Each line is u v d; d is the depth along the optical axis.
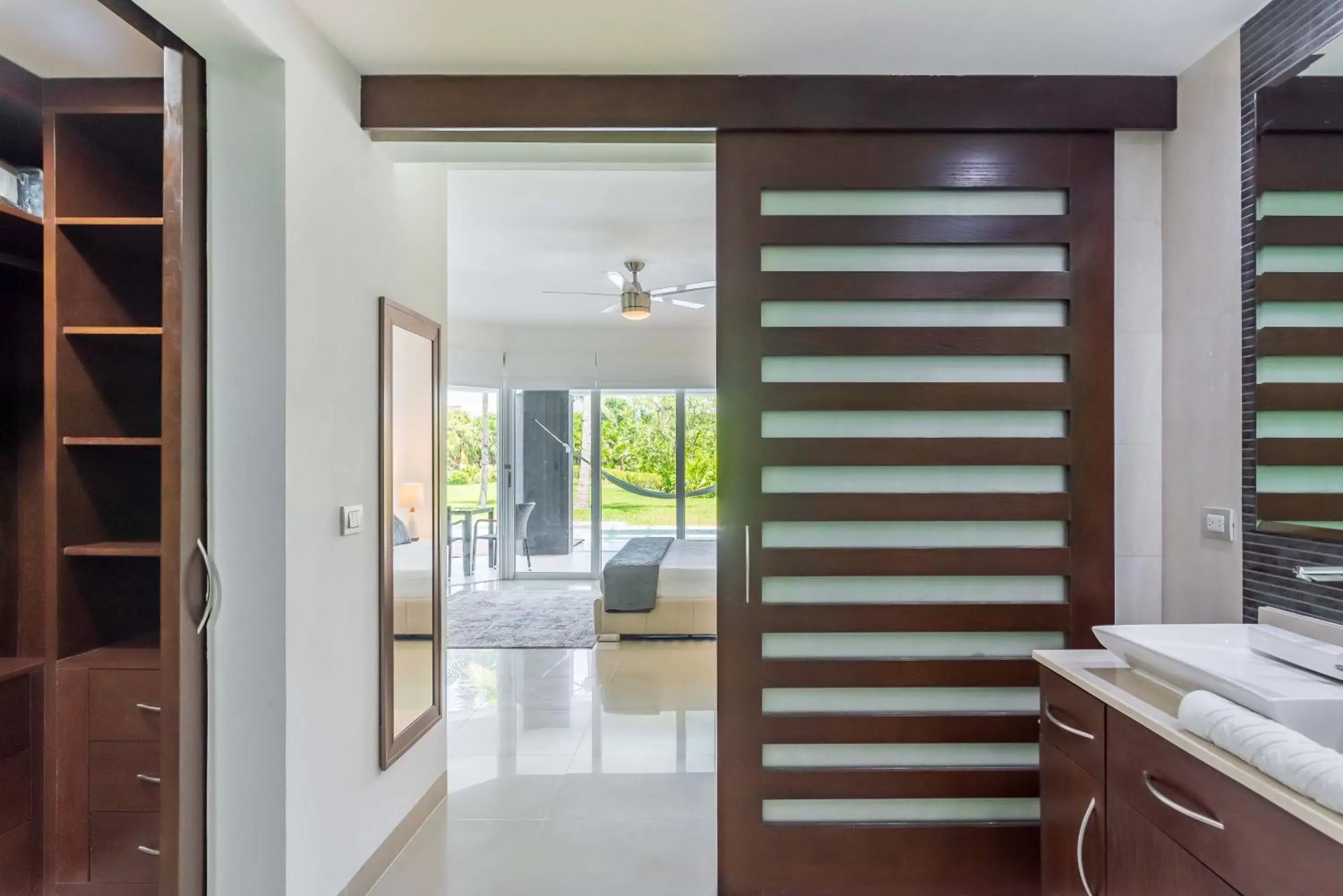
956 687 2.10
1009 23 1.82
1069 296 2.10
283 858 1.66
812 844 2.08
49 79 1.89
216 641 1.67
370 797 2.11
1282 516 1.68
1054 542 2.12
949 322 2.12
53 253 1.88
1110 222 2.10
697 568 4.84
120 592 2.08
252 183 1.67
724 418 2.11
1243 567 1.81
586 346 6.95
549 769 2.92
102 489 2.02
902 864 2.07
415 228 2.48
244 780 1.67
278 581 1.67
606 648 4.72
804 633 2.11
